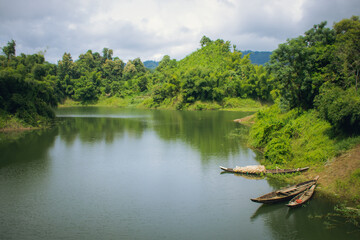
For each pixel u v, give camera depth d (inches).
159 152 1496.1
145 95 5831.7
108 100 5944.9
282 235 684.7
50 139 1862.7
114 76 6943.9
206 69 4842.5
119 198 912.3
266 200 820.6
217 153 1451.8
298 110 1626.5
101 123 2731.3
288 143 1240.8
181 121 2861.7
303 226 717.9
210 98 4643.2
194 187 995.9
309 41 1678.2
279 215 776.3
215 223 749.9
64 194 946.1
